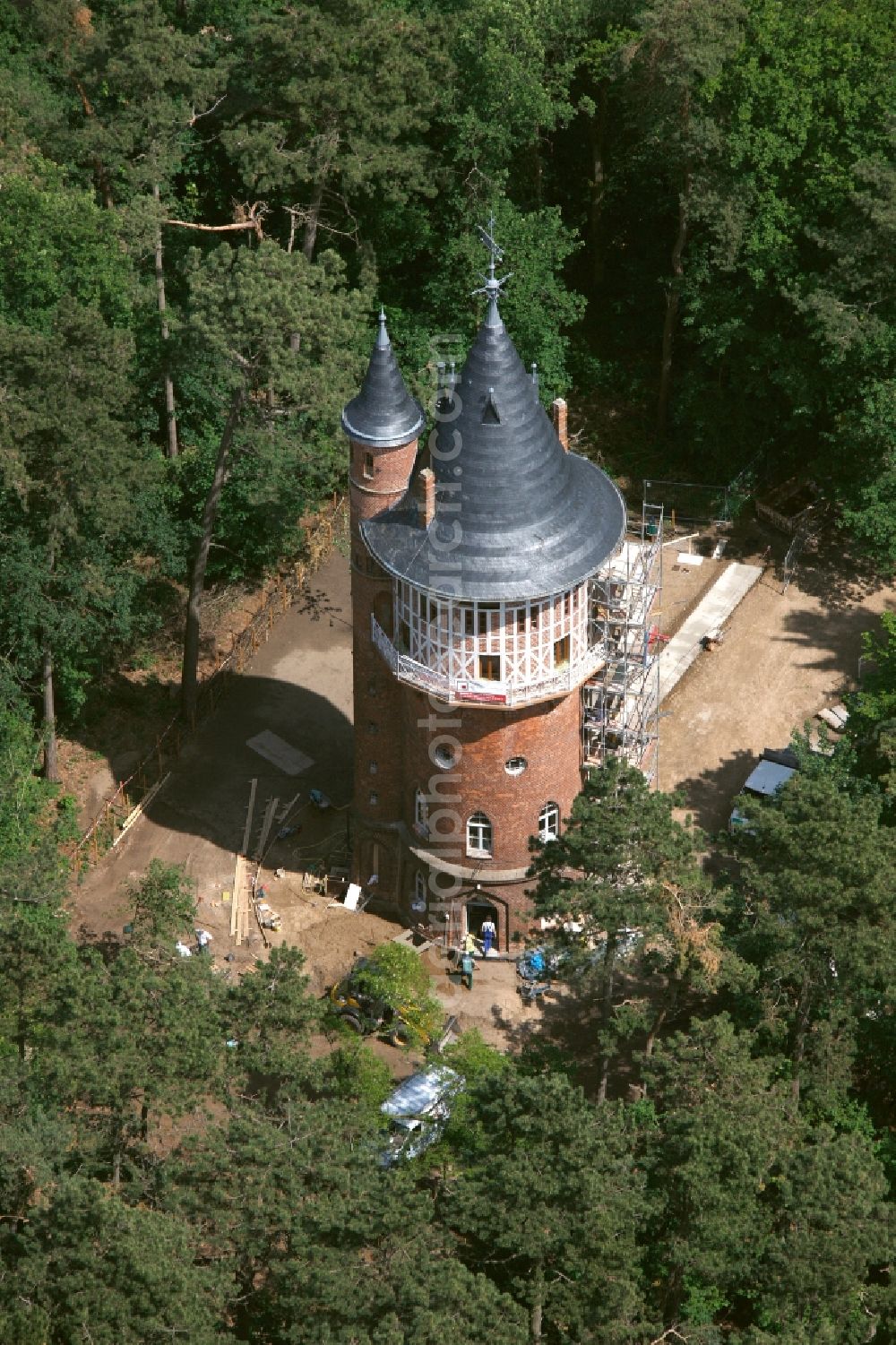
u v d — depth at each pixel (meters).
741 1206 61.84
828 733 91.88
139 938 68.50
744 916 74.12
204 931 82.81
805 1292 60.81
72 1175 61.91
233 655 96.38
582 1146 59.31
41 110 96.19
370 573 75.94
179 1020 62.88
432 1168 70.69
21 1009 66.69
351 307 85.38
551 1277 62.16
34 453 80.19
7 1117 63.03
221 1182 60.12
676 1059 64.62
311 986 81.06
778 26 94.62
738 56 95.06
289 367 83.62
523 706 73.88
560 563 71.62
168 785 90.50
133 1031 62.88
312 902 84.62
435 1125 70.19
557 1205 59.19
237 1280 63.44
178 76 94.06
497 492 70.56
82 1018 62.88
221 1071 64.19
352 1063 74.56
